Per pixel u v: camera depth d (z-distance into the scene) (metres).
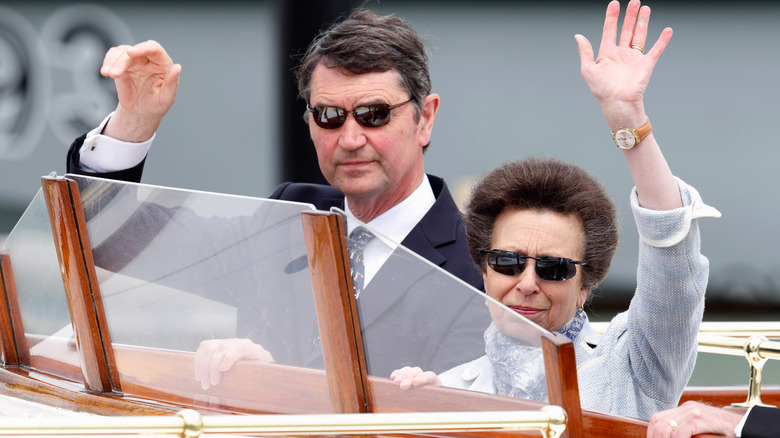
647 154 8.13
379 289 7.04
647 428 7.42
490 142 39.75
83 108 36.97
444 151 40.00
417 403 6.94
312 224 7.00
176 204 7.70
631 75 8.22
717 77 37.41
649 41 37.59
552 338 6.50
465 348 6.89
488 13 38.97
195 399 7.72
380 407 7.05
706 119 37.72
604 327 11.40
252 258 7.38
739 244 38.06
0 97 36.62
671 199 8.13
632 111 8.12
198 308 7.69
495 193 9.07
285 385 7.32
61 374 8.73
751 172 37.69
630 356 8.84
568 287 8.85
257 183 39.12
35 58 36.47
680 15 37.16
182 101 39.00
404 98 11.34
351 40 11.12
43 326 8.84
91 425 6.02
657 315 8.38
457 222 11.96
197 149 39.34
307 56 11.65
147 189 7.84
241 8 38.31
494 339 6.82
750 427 6.84
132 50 11.01
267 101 38.75
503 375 6.79
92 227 8.20
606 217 9.09
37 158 36.75
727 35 37.12
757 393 9.63
